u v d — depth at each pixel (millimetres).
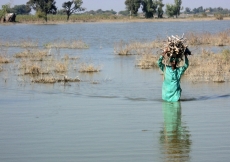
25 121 11180
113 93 14859
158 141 9414
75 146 9164
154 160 8320
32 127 10617
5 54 26484
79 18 114688
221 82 16531
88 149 8977
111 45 35594
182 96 14156
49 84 16812
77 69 20906
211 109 12203
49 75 19047
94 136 9820
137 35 50875
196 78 17281
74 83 17000
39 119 11352
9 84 16812
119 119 11234
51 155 8680
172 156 8508
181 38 13625
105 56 26953
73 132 10141
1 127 10648
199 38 34469
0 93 15008
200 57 23391
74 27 78750
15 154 8773
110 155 8609
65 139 9641
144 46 31109
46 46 33500
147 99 13797
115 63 23344
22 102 13508
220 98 13703
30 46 34781
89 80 17688
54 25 90250
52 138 9734
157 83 16766
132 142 9367
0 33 59156
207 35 35250
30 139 9688
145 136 9766
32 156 8648
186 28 66312
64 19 112625
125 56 26859
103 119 11250
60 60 24359
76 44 33656
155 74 19172
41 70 19812
